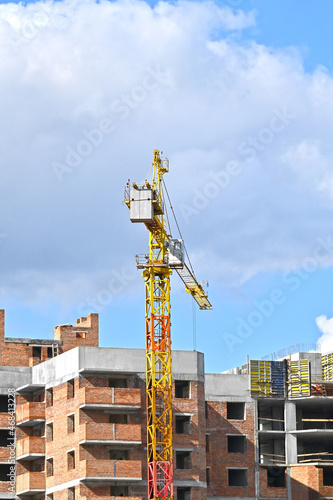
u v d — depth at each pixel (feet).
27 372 423.23
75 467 381.19
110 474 376.07
